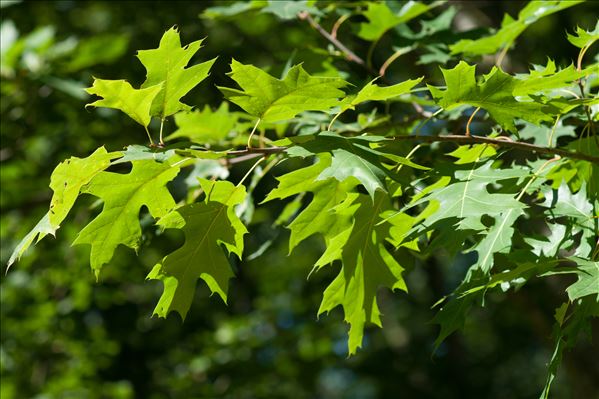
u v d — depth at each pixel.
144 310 10.77
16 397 9.12
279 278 12.23
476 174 2.88
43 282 9.20
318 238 13.15
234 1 5.34
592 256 2.90
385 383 12.85
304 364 10.32
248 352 9.85
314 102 2.79
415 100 4.29
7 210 7.75
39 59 6.85
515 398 15.01
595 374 8.52
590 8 9.45
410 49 4.75
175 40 2.69
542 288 7.57
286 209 4.56
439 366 13.12
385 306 15.09
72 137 8.19
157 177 2.84
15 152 8.03
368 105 5.63
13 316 9.08
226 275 3.06
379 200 3.17
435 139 2.92
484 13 8.51
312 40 5.66
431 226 2.75
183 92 2.78
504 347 14.22
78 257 8.70
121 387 9.43
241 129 4.59
